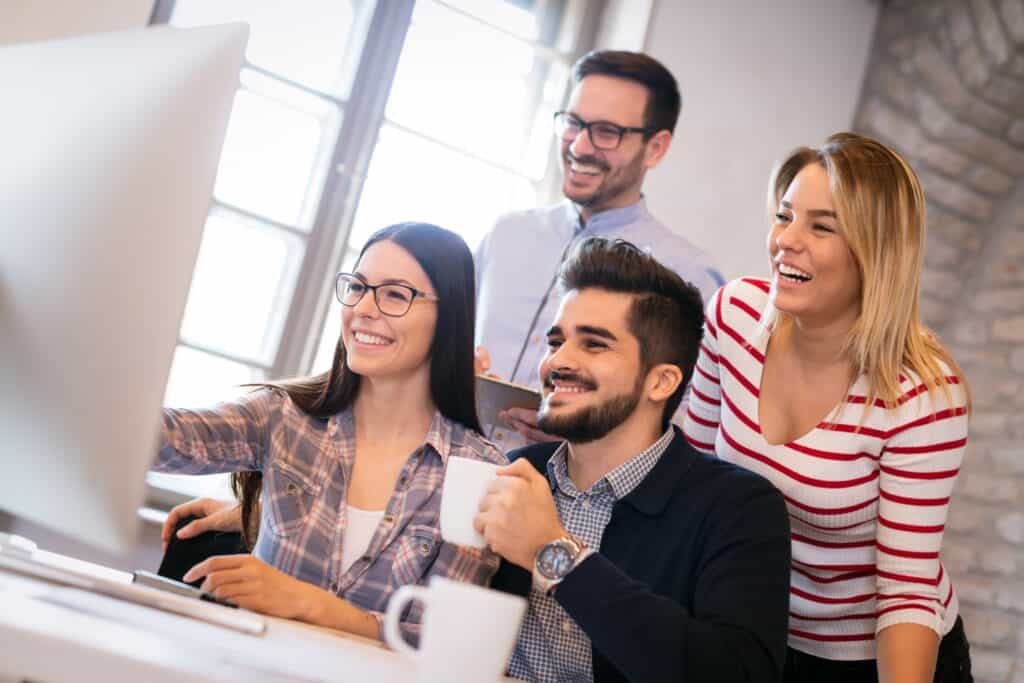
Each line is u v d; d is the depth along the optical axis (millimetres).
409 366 1489
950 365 1548
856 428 1513
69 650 712
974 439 3549
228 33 906
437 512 1435
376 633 1280
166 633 854
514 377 2664
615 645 1114
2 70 979
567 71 3322
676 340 1386
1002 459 3449
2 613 741
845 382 1539
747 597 1215
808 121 3471
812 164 1536
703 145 3295
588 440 1349
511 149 3252
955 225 3676
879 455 1521
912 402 1496
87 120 909
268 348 2955
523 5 3256
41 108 939
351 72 3020
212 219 2883
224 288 2902
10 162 932
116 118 895
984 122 3473
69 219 888
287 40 2953
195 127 879
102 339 866
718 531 1288
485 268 2746
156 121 880
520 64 3258
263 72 2924
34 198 908
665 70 2639
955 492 3539
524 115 3270
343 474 1463
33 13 2473
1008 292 3582
